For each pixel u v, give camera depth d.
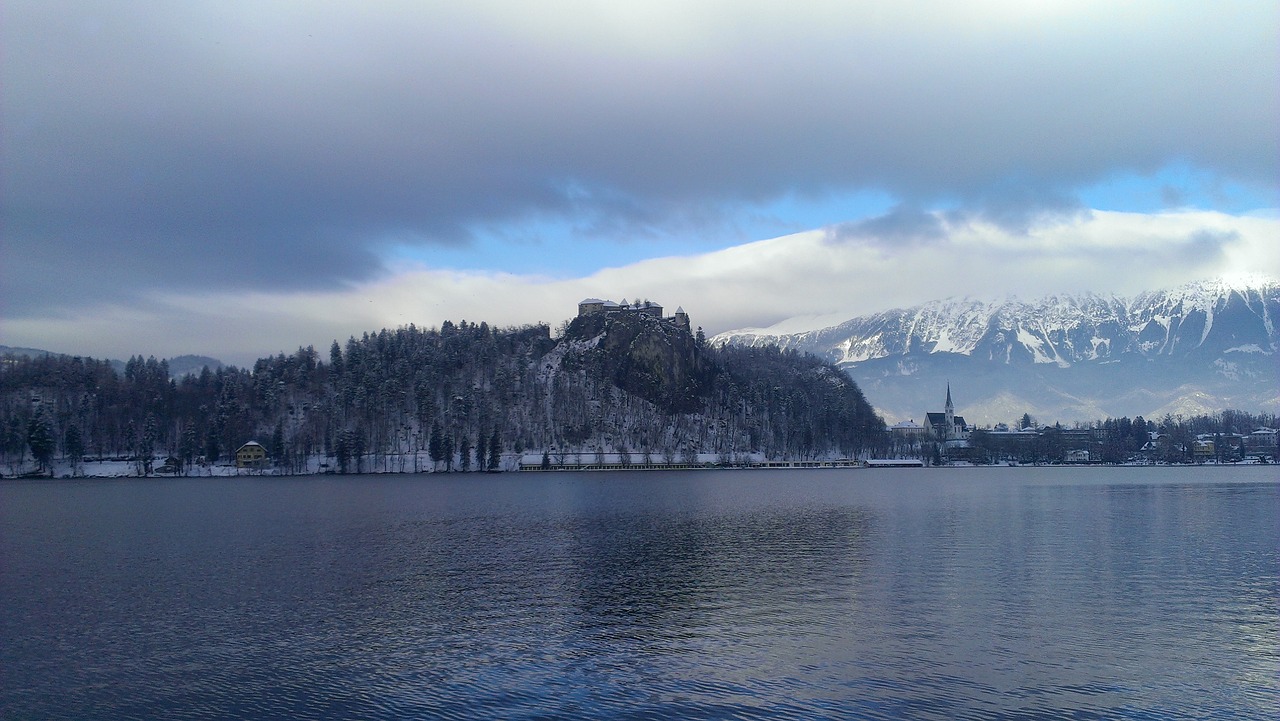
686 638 71.75
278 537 139.50
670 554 116.19
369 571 103.81
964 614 79.38
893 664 64.56
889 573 99.81
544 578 98.19
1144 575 97.88
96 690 60.62
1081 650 67.75
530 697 58.53
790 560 110.25
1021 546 122.12
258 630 75.25
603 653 67.62
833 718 54.62
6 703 58.47
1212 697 57.78
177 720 55.47
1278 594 87.31
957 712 55.50
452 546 126.25
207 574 102.75
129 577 101.12
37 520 173.25
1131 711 55.53
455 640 71.56
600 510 188.88
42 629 76.19
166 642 71.75
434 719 55.19
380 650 68.94
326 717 55.59
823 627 74.88
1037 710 55.75
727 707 56.59
